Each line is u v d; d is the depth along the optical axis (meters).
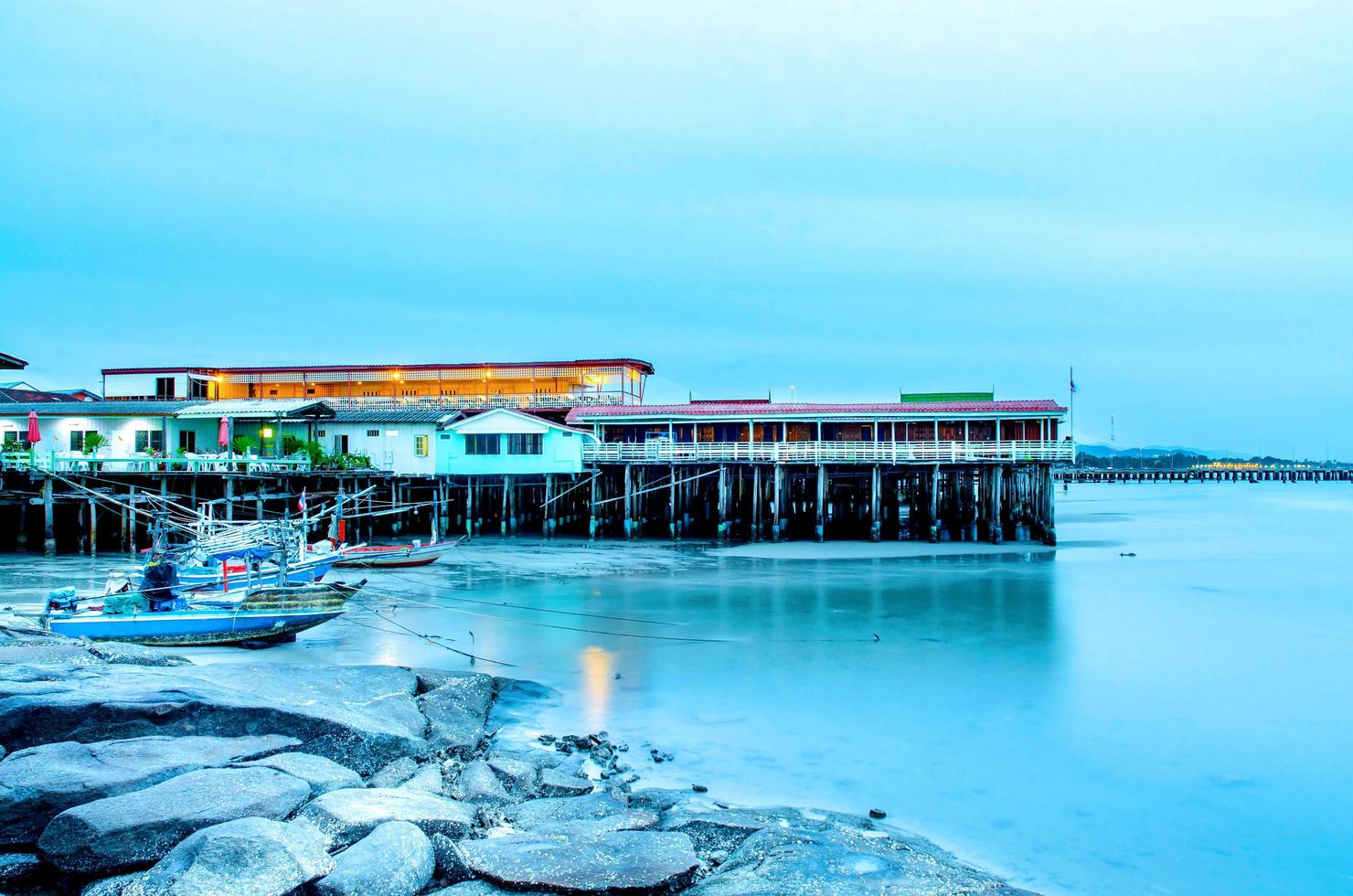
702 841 11.92
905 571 37.16
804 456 48.12
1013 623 26.67
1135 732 17.14
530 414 52.75
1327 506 92.50
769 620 26.86
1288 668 21.72
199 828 9.91
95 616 21.77
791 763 15.52
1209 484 174.62
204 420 46.97
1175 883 11.76
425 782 12.97
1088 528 62.03
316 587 23.38
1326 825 13.40
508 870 10.14
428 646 23.31
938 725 17.52
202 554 26.23
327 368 62.44
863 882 10.24
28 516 42.75
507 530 49.66
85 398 66.38
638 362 62.47
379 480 47.44
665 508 54.50
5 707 12.35
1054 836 12.97
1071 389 56.75
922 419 49.44
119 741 12.05
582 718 17.81
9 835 9.99
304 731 13.54
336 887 9.12
